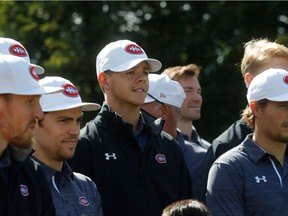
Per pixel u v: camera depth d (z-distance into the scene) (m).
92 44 41.88
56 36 44.88
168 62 40.59
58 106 11.48
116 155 12.09
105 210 11.92
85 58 41.38
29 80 9.79
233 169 11.30
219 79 40.06
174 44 40.34
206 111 39.44
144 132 12.49
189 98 15.63
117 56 12.52
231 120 39.22
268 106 11.41
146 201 12.05
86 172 11.98
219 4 40.94
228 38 40.59
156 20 42.38
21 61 9.87
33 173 10.27
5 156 9.74
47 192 10.41
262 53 12.61
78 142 12.11
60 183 11.43
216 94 39.50
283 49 12.63
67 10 44.22
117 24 41.31
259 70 12.54
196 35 40.38
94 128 12.27
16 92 9.64
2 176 9.69
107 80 12.58
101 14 42.34
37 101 9.80
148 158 12.32
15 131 9.67
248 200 11.22
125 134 12.21
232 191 11.23
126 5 43.06
